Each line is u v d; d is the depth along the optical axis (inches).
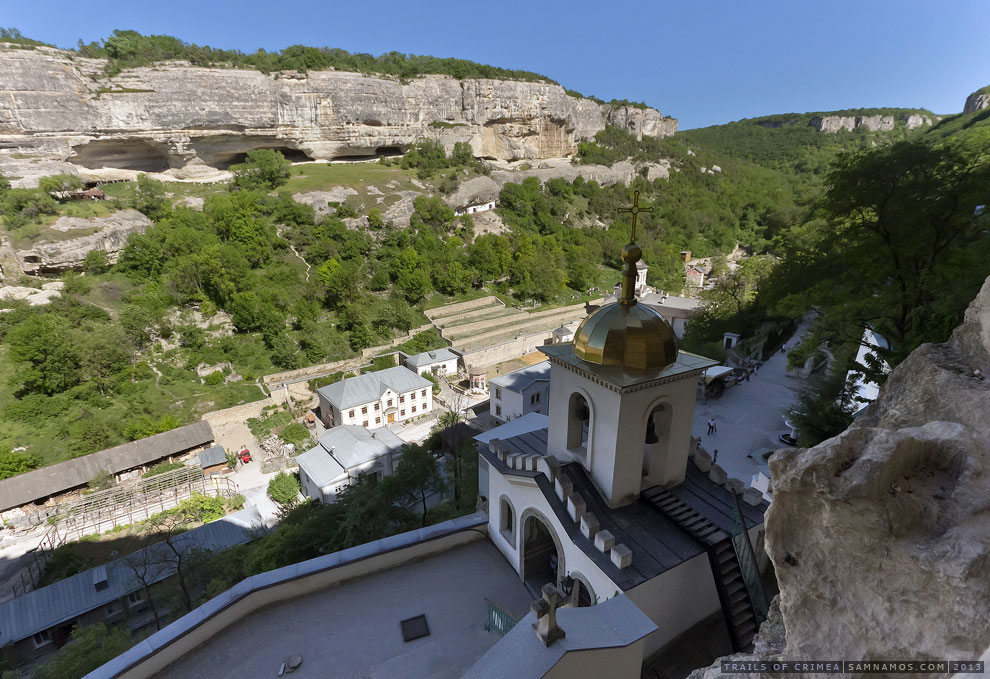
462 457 1673.2
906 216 1010.1
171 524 1784.0
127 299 2780.5
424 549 661.3
